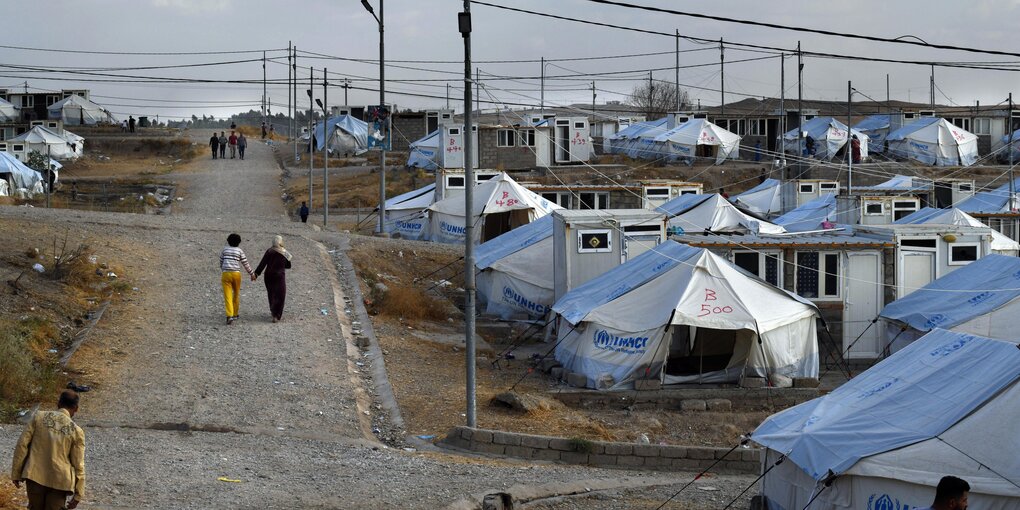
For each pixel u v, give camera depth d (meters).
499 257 28.55
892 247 24.12
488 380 21.31
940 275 24.92
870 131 76.69
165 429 15.66
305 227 34.47
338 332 22.31
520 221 38.31
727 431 18.98
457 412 18.38
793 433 12.65
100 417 15.96
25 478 9.08
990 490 10.51
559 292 25.78
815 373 21.83
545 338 25.36
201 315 22.67
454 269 31.23
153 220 32.53
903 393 12.47
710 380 21.19
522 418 18.20
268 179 62.47
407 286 29.36
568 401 20.36
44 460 9.14
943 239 24.86
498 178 37.50
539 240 28.50
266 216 47.88
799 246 23.95
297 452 14.73
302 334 21.75
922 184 49.41
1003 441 10.87
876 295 24.11
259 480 12.63
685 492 14.32
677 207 38.25
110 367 18.67
